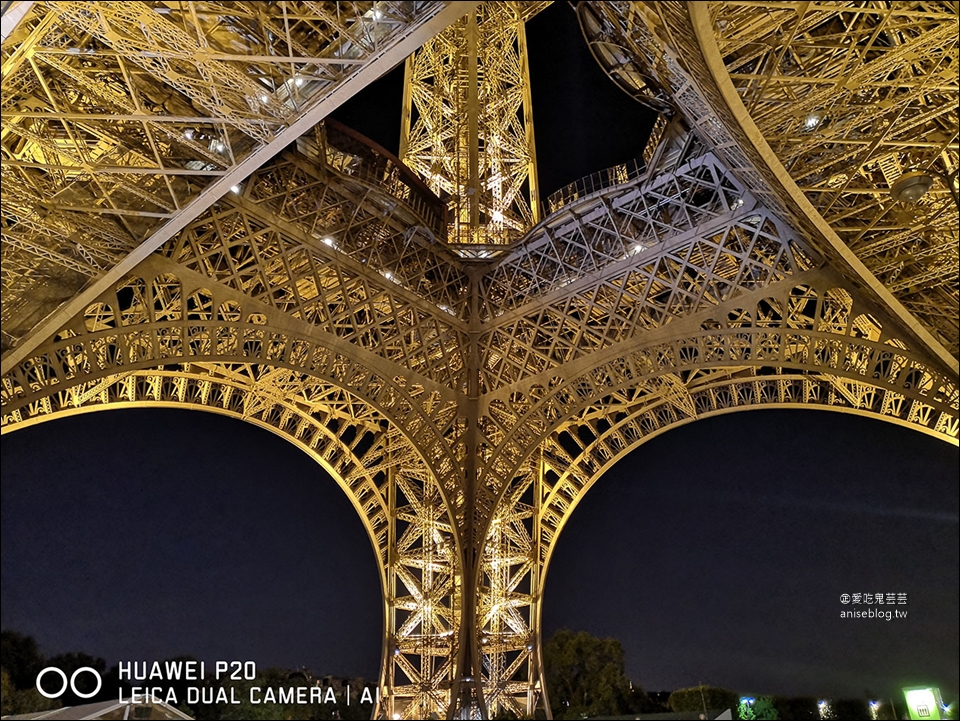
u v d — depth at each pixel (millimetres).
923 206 27109
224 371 42094
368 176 40875
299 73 21438
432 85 57969
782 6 18438
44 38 22031
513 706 51562
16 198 25141
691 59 19875
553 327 47156
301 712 59250
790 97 21625
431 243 45250
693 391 48250
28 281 28922
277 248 36531
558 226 45188
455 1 18125
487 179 52500
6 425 31422
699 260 41562
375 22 20344
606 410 51156
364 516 50156
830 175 25188
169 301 38219
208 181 26922
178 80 21672
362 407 50156
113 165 24594
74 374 27938
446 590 51875
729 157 30438
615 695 64688
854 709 53656
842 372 35469
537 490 53938
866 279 28547
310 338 36344
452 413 46938
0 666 52781
